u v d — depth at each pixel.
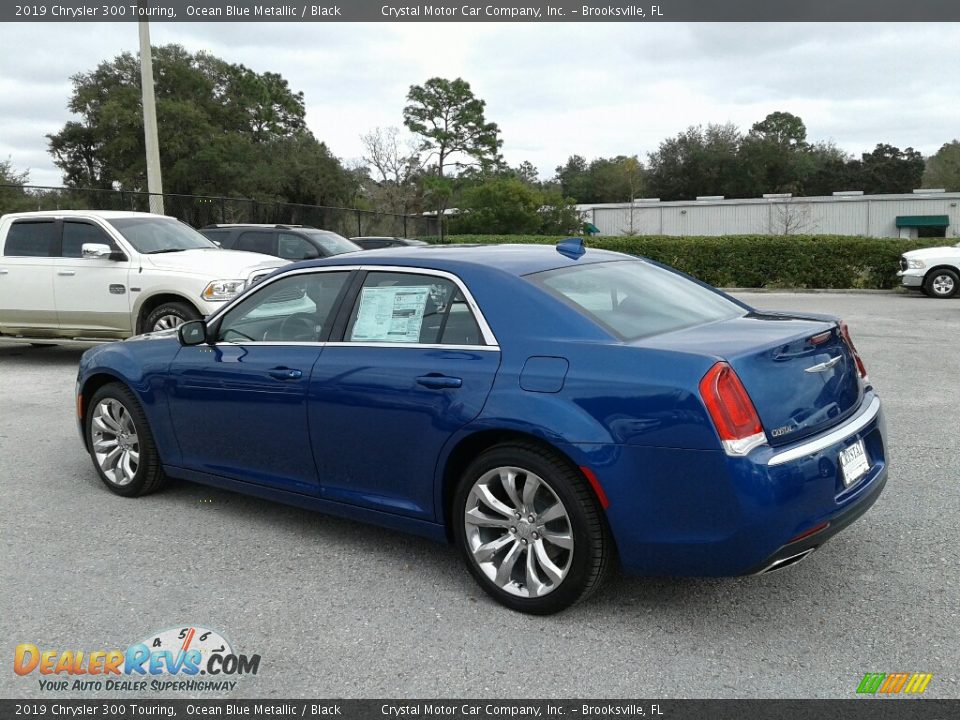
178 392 4.93
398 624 3.63
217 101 66.50
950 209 51.47
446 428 3.76
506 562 3.70
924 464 5.70
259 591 3.99
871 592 3.82
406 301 4.11
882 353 10.45
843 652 3.30
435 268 4.06
